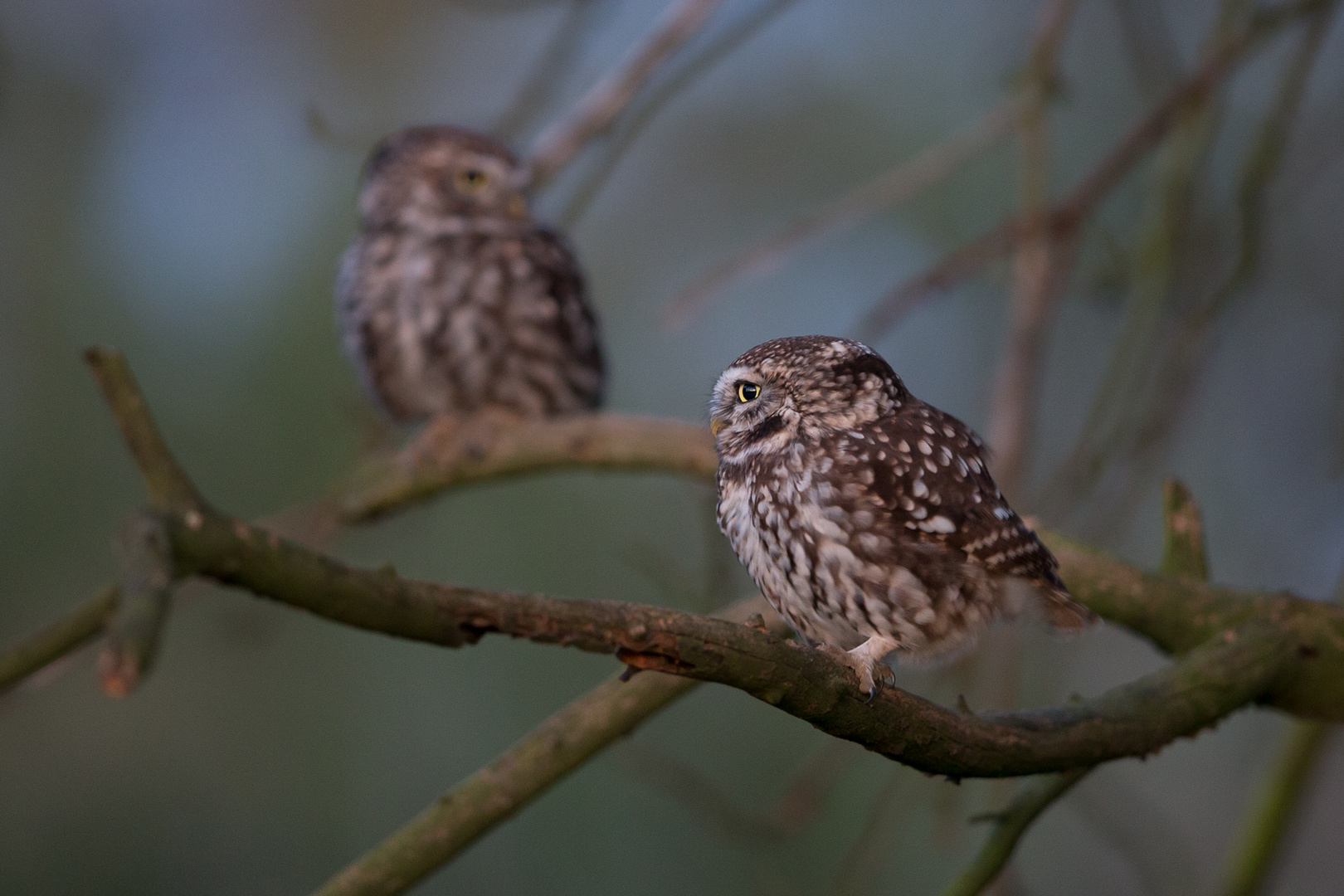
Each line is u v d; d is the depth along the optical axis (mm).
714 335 14547
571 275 11844
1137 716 5512
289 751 11445
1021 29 11852
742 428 6645
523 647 11578
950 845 7957
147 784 11305
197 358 11938
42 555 11109
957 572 6164
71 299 12047
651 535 12234
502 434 9727
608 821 11266
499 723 11422
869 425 6418
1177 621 6539
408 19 14930
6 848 10977
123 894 11070
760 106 14641
